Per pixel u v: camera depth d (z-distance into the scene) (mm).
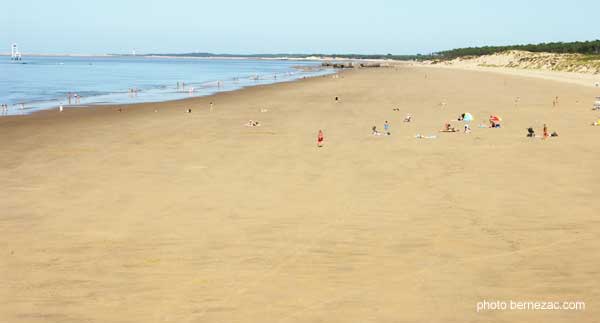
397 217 19047
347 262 14930
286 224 18328
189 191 22781
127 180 24828
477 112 52969
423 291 13016
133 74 162500
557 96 71688
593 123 42688
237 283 13539
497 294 12812
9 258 15281
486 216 19062
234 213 19625
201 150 32438
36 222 18609
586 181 23875
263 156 30469
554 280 13586
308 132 39781
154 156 30609
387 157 29922
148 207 20422
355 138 36750
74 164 28469
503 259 15031
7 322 11562
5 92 82938
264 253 15648
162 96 76500
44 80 120188
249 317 11727
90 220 18828
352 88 92125
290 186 23641
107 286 13391
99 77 139125
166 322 11516
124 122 45938
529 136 36625
